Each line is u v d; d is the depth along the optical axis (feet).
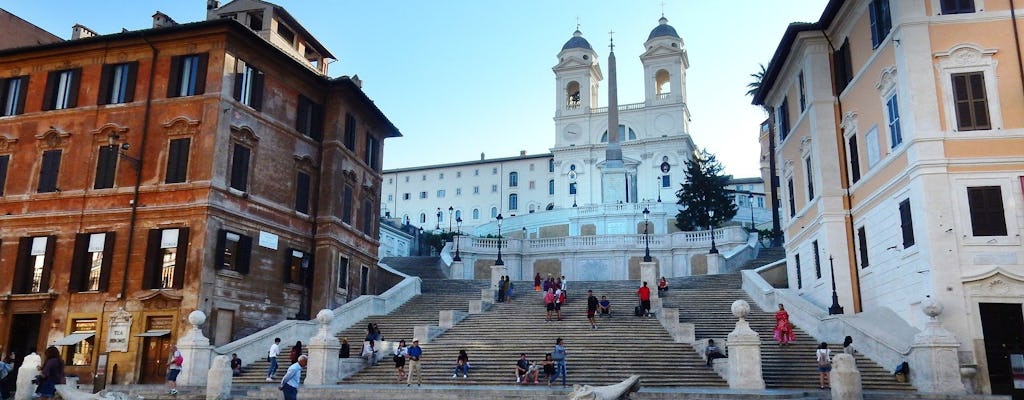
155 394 75.66
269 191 109.19
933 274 71.15
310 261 116.88
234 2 130.62
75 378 85.05
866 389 67.26
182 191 98.84
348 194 126.82
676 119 327.47
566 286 132.98
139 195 100.94
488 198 378.53
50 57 110.52
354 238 127.95
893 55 80.43
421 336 94.43
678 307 108.06
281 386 55.26
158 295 95.14
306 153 118.42
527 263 185.57
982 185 73.15
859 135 91.40
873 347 74.59
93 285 100.01
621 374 77.87
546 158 371.76
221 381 70.03
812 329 87.92
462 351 82.43
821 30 99.50
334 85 122.72
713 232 170.50
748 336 70.13
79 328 99.09
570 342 90.53
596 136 339.36
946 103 75.46
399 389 68.33
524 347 89.76
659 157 322.14
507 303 117.50
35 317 102.37
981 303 70.33
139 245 99.14
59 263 101.86
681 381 75.92
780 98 120.47
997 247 71.26
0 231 105.91
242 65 105.91
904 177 77.87
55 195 104.58
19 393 73.82
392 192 401.29
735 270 154.61
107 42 106.83
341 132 123.65
